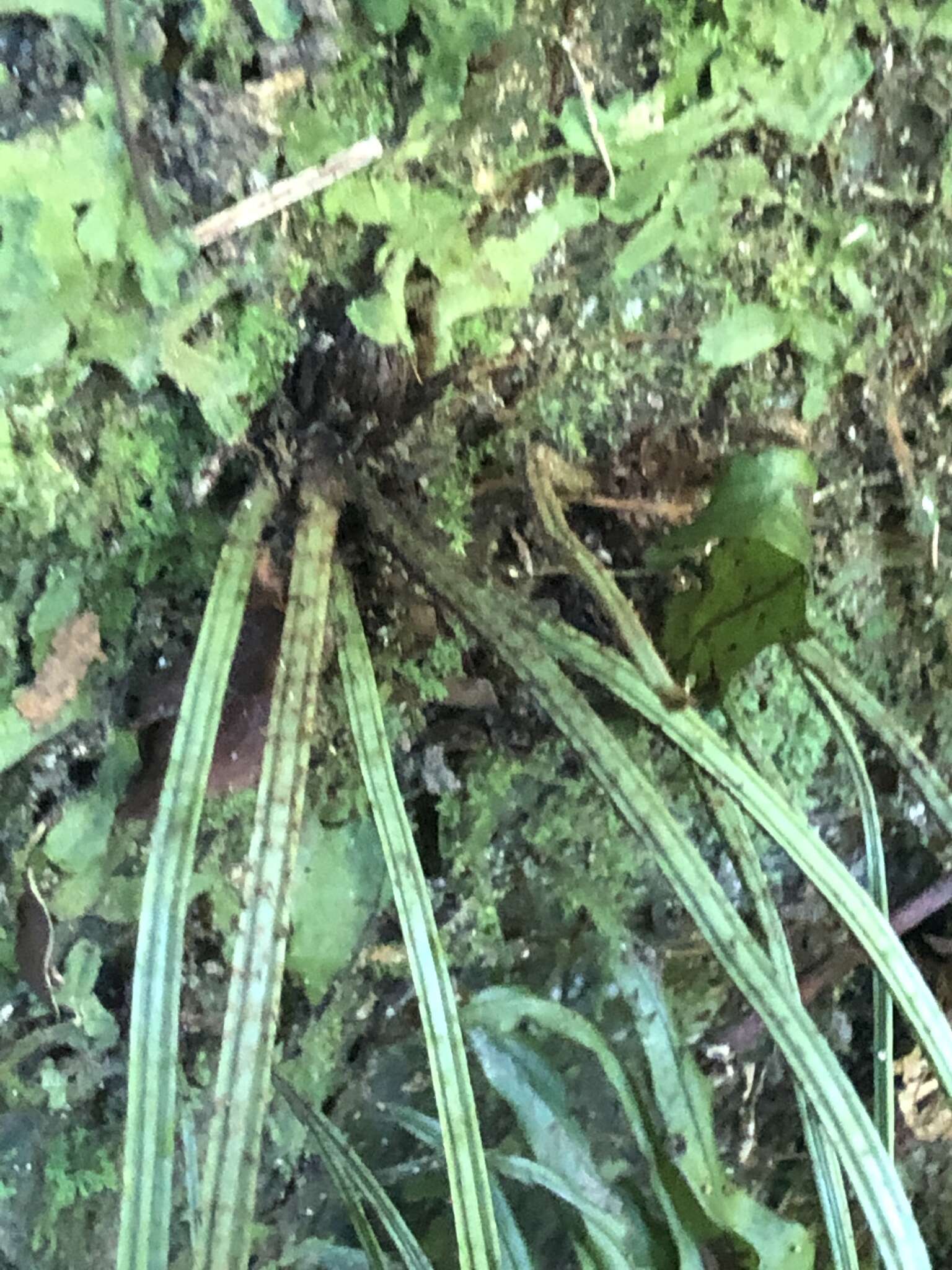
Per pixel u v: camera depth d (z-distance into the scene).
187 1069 0.23
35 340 0.18
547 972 0.26
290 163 0.19
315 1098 0.24
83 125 0.17
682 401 0.23
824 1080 0.19
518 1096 0.22
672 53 0.20
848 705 0.24
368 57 0.18
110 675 0.21
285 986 0.24
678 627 0.22
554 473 0.22
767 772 0.23
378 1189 0.22
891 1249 0.19
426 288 0.20
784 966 0.22
